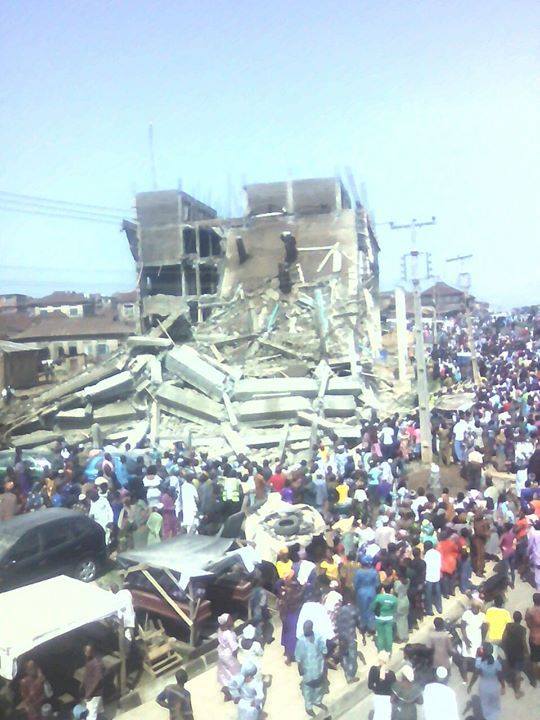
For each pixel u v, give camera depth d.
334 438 25.95
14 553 13.45
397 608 12.46
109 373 30.17
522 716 10.21
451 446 24.77
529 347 51.31
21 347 42.97
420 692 9.00
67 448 24.20
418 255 23.72
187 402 28.28
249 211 47.53
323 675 10.54
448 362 43.00
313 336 36.25
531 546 14.84
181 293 49.44
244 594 13.16
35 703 9.80
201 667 11.93
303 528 15.70
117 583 14.77
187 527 17.27
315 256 44.09
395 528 14.89
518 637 10.73
